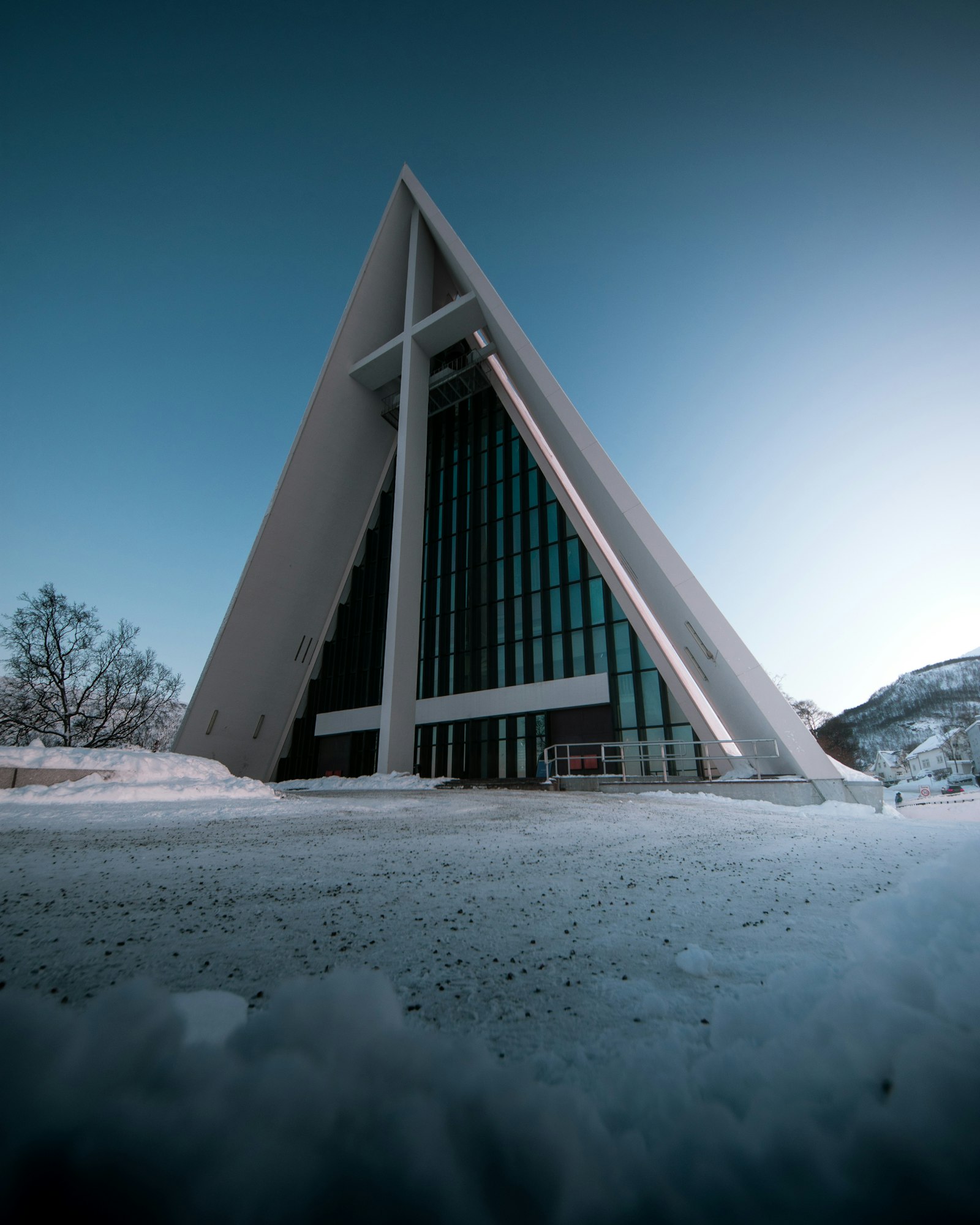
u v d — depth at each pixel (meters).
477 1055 1.37
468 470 28.08
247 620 25.27
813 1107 1.18
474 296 21.75
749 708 12.57
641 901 3.27
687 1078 1.35
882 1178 0.99
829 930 2.61
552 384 17.77
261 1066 1.19
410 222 27.22
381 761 19.31
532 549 24.58
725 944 2.48
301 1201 0.92
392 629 20.52
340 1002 1.42
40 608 26.23
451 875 3.98
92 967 2.15
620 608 21.80
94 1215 0.84
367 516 29.56
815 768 11.24
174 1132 1.00
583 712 21.36
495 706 23.12
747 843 5.43
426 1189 0.97
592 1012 1.81
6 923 2.70
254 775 26.41
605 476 15.17
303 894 3.40
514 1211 0.96
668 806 9.41
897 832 6.34
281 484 24.95
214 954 2.33
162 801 9.34
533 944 2.52
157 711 30.08
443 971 2.19
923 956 1.96
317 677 28.77
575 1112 1.18
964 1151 1.02
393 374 26.45
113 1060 1.14
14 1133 0.93
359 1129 1.08
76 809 7.76
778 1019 1.62
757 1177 1.03
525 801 10.15
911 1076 1.20
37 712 26.30
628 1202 0.98
